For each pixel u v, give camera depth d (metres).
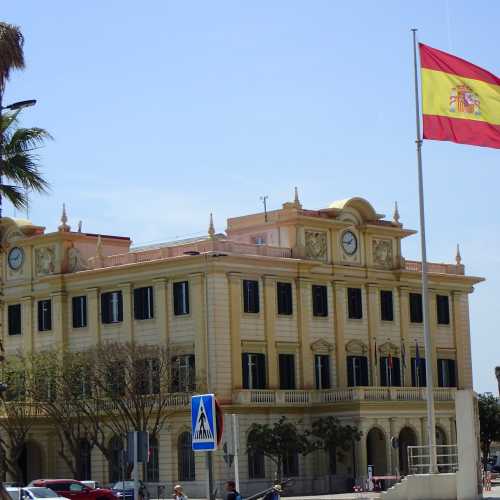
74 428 105.06
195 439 31.56
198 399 31.56
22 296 113.00
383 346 112.44
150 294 103.62
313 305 107.50
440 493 61.22
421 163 64.19
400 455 107.62
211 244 100.94
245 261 101.69
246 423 99.88
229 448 84.88
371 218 113.38
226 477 97.88
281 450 97.94
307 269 106.81
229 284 100.50
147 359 99.50
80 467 100.12
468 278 121.12
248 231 110.56
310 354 106.25
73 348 108.62
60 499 73.81
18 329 113.50
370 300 112.19
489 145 59.97
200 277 100.06
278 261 104.06
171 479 99.69
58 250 110.31
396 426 104.44
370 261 112.88
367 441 106.38
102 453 103.25
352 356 110.00
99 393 101.69
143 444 42.31
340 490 102.50
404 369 113.75
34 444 109.00
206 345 98.50
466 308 121.38
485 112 60.12
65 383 100.38
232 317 100.25
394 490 60.84
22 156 49.72
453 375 119.06
